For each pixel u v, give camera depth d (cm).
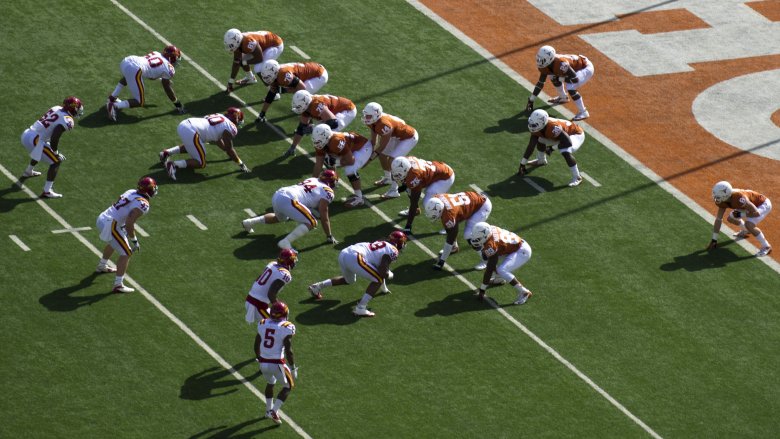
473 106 8381
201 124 7338
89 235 6838
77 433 5612
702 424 6109
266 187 7388
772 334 6756
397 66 8681
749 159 8206
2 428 5591
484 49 9000
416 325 6488
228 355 6153
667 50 9250
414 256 7000
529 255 6719
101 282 6512
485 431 5894
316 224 6881
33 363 5962
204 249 6838
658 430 6034
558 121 7669
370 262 6444
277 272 6103
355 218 7238
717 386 6362
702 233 7494
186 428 5706
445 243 6975
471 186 7612
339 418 5856
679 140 8312
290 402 5916
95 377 5931
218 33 8806
